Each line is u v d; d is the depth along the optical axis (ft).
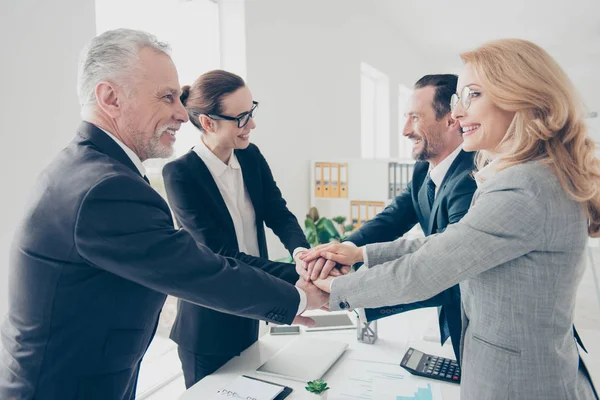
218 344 4.82
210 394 3.78
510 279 2.88
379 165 10.73
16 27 4.70
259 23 9.23
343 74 13.92
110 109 3.12
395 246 4.01
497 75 2.91
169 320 8.20
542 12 17.08
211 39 9.05
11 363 2.92
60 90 5.17
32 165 4.90
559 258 2.81
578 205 2.82
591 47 22.48
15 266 2.94
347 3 14.14
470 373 3.11
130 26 7.59
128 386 3.19
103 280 2.89
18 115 4.75
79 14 5.39
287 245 5.47
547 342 2.85
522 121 2.88
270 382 3.89
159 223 2.99
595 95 24.99
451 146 4.51
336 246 4.30
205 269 3.19
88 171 2.84
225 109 4.91
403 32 20.08
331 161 11.10
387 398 3.69
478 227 2.86
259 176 5.63
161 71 3.21
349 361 4.44
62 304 2.81
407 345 4.83
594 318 6.66
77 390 2.86
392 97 19.45
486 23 18.66
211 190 5.01
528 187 2.74
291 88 10.62
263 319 3.59
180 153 9.03
